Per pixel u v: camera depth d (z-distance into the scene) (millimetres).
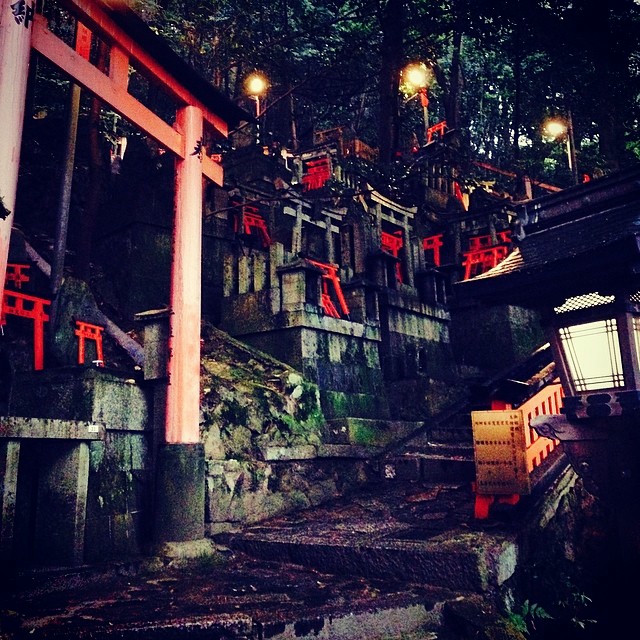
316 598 5070
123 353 10016
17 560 5992
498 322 16062
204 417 8094
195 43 15945
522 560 6223
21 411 7551
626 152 19953
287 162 19078
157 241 12875
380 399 12219
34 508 6203
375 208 15383
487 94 30641
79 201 13945
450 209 22422
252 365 10242
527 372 9773
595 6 15258
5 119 5004
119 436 7266
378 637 4633
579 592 6539
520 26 16391
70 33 11258
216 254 13828
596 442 5820
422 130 30422
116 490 7004
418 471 9500
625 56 16266
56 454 6211
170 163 13773
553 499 7219
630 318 5602
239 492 7863
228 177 14562
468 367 15320
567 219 6324
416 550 5754
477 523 6750
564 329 6000
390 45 16609
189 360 7203
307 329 10969
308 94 22047
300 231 13719
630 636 6211
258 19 20656
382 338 13109
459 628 4883
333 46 20250
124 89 6812
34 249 11148
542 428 6082
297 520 8023
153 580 5859
